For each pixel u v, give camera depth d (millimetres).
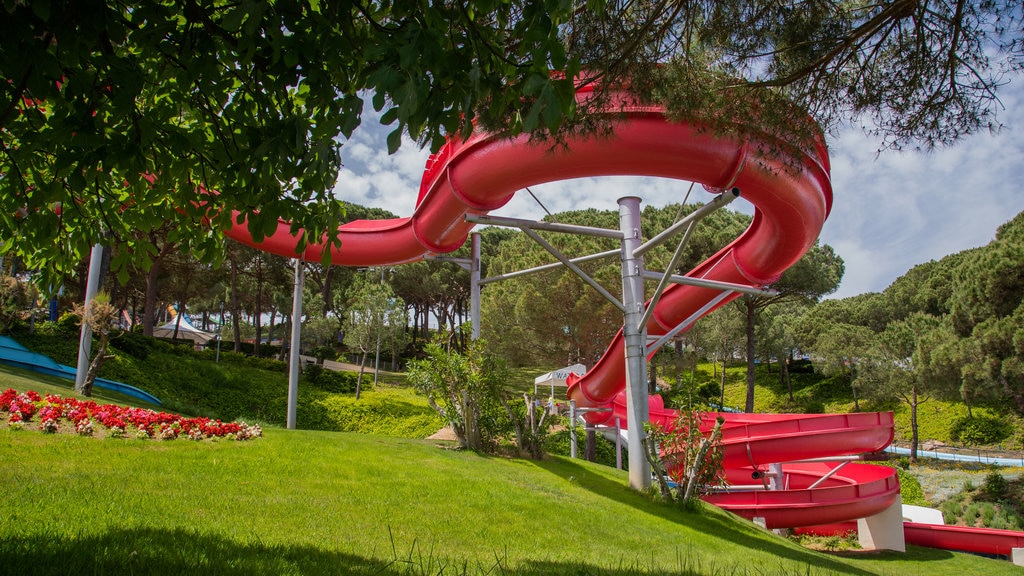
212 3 3117
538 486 9422
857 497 15188
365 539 5398
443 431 21422
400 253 15164
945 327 29375
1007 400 36562
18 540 3861
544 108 2395
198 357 30312
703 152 8641
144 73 3402
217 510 5688
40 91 2652
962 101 5457
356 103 2758
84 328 15812
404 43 2494
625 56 5484
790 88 6012
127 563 3572
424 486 8125
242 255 39281
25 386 13766
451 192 11211
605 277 27516
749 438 15023
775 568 7043
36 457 6664
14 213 4469
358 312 33812
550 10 2410
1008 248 25406
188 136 3779
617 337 16688
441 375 12195
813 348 42469
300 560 4207
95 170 3193
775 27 5457
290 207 3816
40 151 3709
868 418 15148
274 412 26219
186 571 3521
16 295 19359
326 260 4035
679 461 10719
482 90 2758
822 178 9953
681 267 32312
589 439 21234
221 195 4059
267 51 3191
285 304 41531
